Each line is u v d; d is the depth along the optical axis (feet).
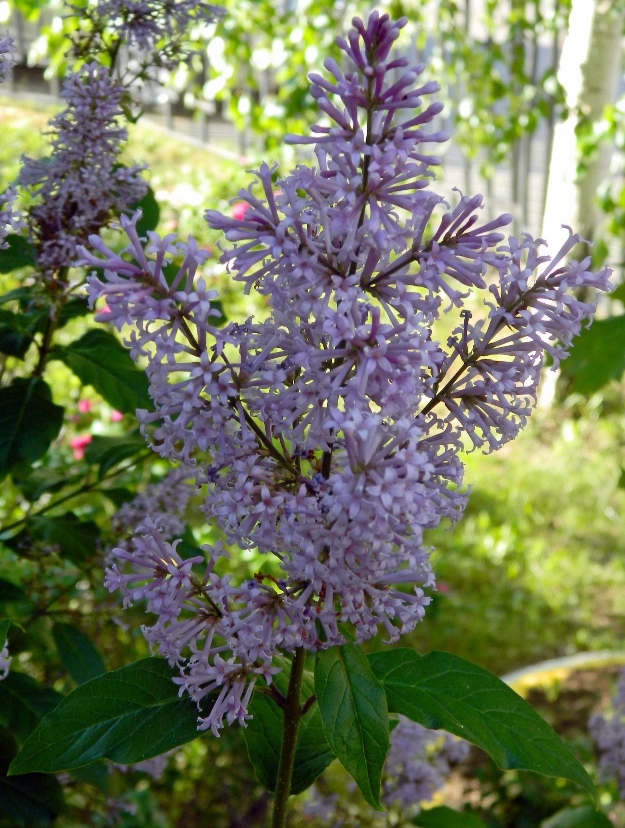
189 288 0.79
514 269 0.84
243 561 2.76
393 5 4.65
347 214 0.78
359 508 0.76
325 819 1.94
